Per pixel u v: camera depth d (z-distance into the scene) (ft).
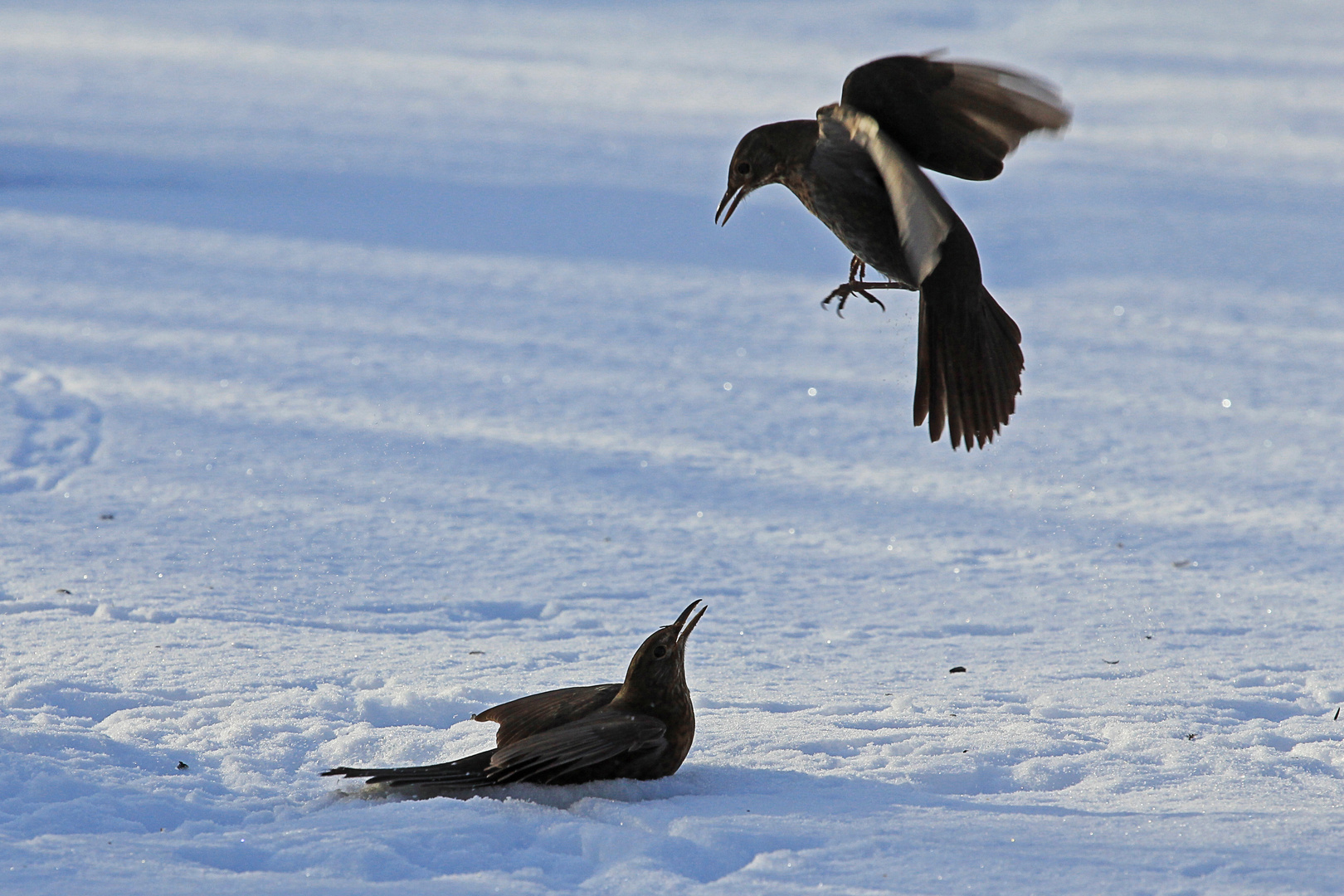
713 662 29.76
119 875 16.80
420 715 24.86
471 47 305.53
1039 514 45.16
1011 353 18.33
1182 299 91.45
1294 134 192.65
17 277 83.56
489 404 59.11
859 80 17.21
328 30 331.77
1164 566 39.22
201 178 131.85
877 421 59.11
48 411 53.98
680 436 55.26
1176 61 303.89
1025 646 31.40
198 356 65.72
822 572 38.24
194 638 29.73
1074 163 160.35
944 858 17.57
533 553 39.11
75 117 170.50
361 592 34.76
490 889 16.46
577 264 100.12
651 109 208.74
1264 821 19.27
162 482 45.21
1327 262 104.06
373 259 97.50
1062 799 20.58
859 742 23.59
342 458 49.26
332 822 18.74
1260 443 55.83
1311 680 28.19
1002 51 333.42
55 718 23.66
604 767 20.34
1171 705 26.23
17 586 33.63
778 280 98.07
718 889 16.57
